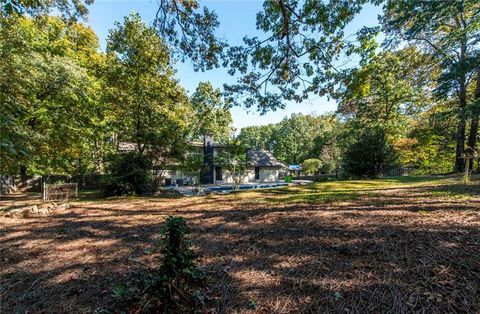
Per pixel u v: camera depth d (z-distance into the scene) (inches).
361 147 484.1
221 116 951.6
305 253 93.7
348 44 226.5
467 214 118.4
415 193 190.5
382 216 127.2
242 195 253.8
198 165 512.7
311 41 232.7
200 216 165.9
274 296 69.9
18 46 306.8
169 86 461.7
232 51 238.8
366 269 77.9
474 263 73.5
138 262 96.6
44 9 223.5
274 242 107.6
